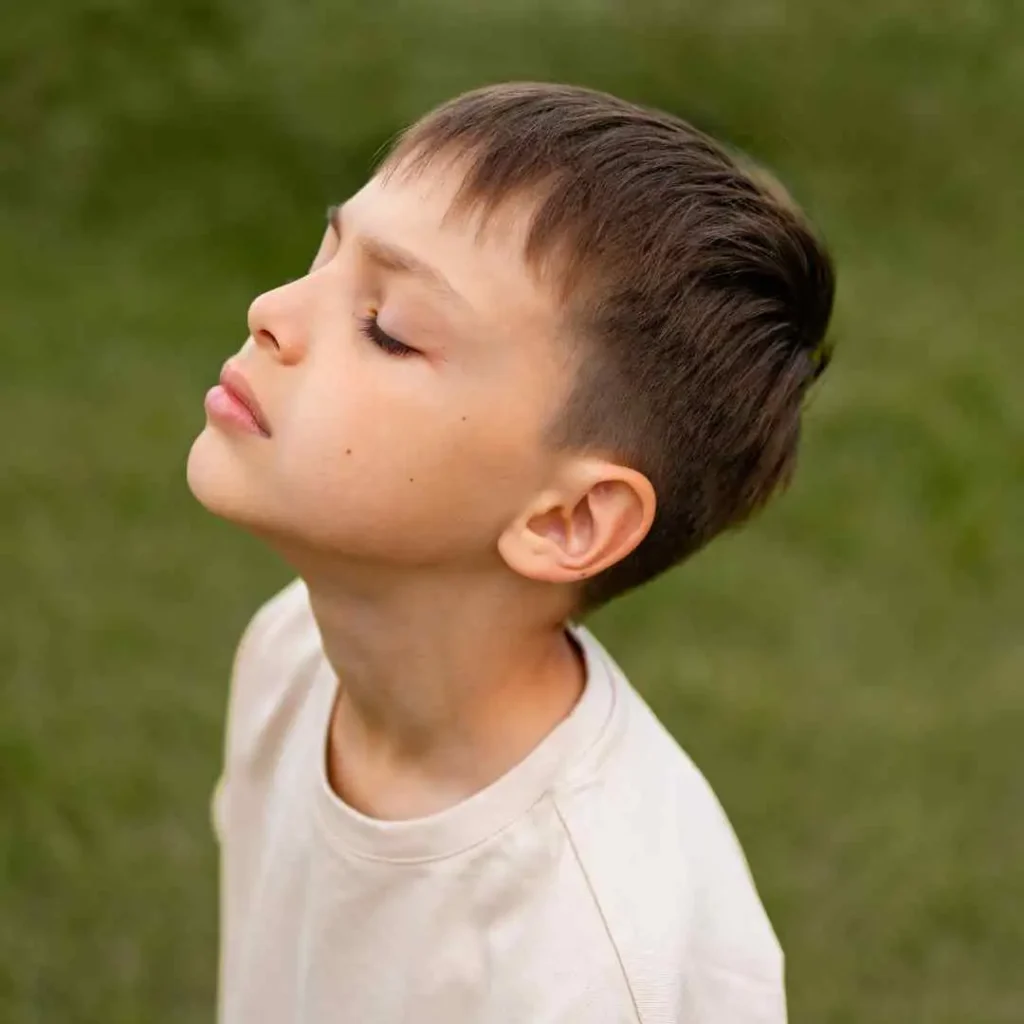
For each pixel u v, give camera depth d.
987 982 3.56
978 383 5.76
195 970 3.38
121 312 5.78
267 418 1.62
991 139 7.32
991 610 4.77
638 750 1.79
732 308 1.77
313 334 1.62
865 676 4.45
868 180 7.07
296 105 6.64
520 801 1.70
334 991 1.83
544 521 1.68
